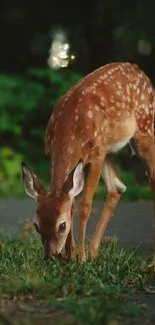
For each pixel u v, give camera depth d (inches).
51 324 361.1
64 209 444.8
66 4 1125.7
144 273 449.1
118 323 365.1
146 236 615.2
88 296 403.2
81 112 481.7
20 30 1140.5
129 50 1120.2
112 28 1112.8
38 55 1145.4
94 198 808.3
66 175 463.5
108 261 463.8
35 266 444.5
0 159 940.6
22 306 388.5
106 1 1109.7
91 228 640.4
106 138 493.7
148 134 518.9
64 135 475.8
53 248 440.1
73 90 494.6
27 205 744.3
